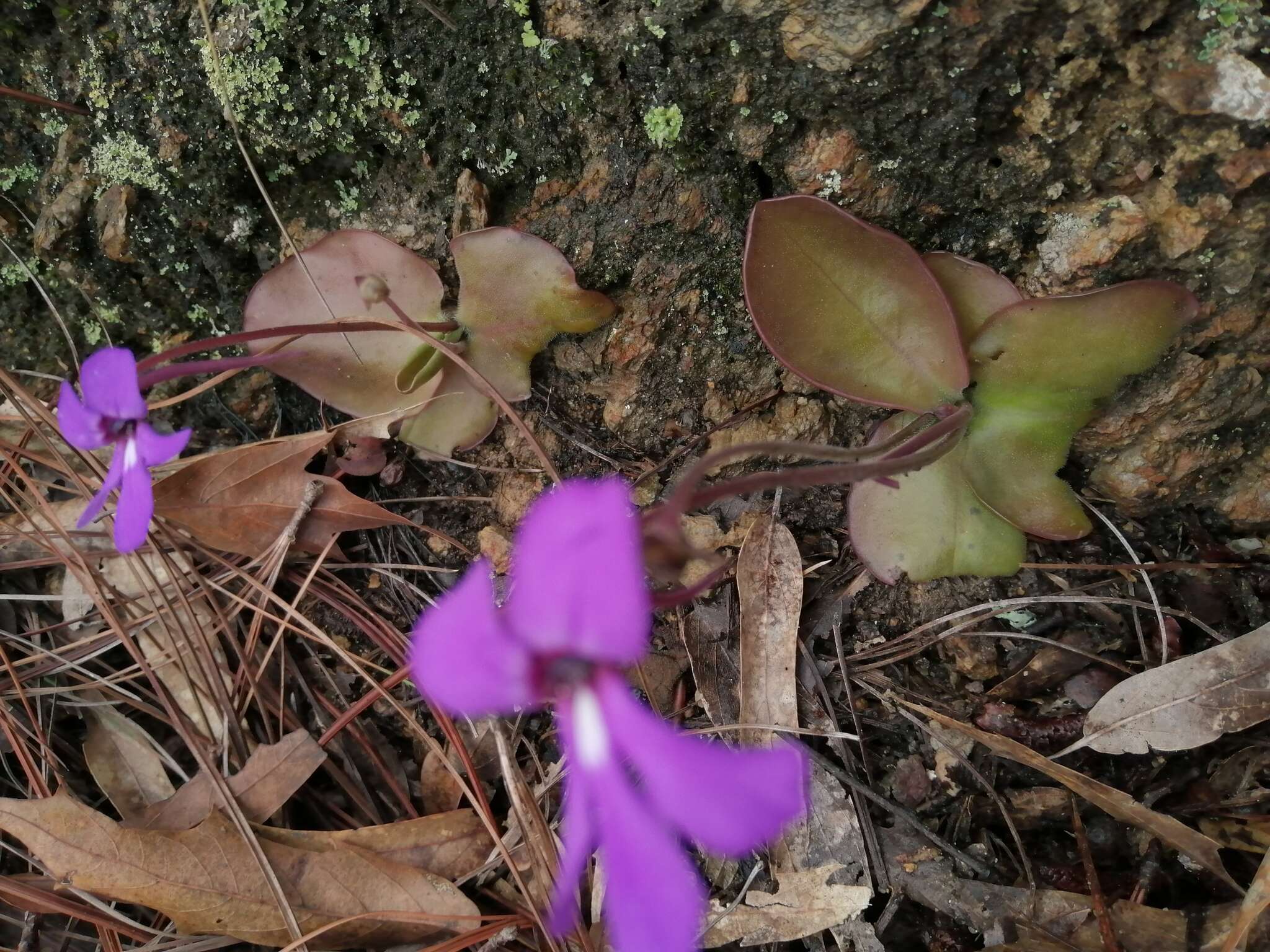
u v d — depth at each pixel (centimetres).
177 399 21
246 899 16
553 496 12
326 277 20
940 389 18
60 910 16
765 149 18
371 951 17
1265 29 15
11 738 18
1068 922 16
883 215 18
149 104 21
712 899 17
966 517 19
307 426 22
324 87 20
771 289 17
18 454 21
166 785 19
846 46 16
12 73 22
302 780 18
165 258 22
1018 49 16
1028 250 18
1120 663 18
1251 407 18
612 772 13
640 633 12
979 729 18
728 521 20
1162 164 17
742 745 18
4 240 23
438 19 18
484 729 19
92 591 19
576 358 20
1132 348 17
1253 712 17
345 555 21
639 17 17
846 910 16
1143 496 19
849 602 19
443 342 20
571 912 13
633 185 19
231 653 20
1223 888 17
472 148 19
